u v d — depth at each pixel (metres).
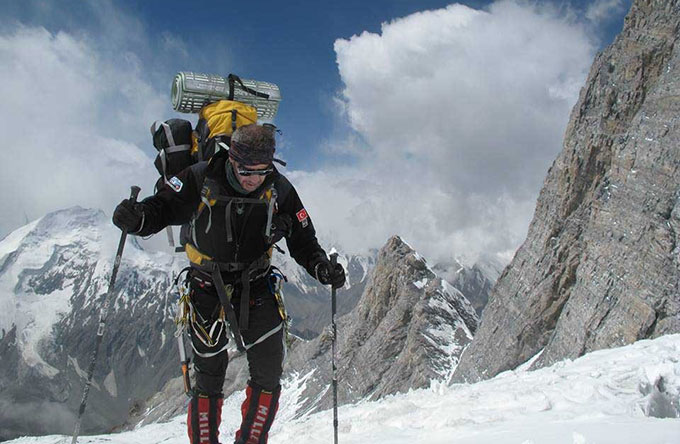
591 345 43.50
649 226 41.72
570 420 5.34
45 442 21.42
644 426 4.19
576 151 55.59
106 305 4.59
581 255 52.41
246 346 4.70
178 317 4.62
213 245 4.53
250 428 4.70
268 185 4.52
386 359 81.38
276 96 6.07
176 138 5.19
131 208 4.27
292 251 5.10
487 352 60.03
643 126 46.56
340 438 6.75
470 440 4.94
